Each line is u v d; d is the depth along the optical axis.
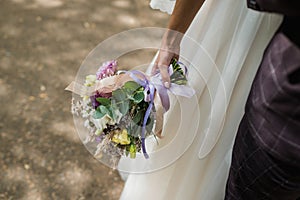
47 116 1.87
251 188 0.96
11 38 2.27
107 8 2.58
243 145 0.93
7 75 2.04
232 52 1.05
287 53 0.77
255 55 1.04
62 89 2.00
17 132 1.79
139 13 2.58
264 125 0.84
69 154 1.73
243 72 1.07
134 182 1.32
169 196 1.28
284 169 0.85
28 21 2.40
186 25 1.07
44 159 1.70
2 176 1.63
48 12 2.48
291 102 0.77
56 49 2.23
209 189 1.25
